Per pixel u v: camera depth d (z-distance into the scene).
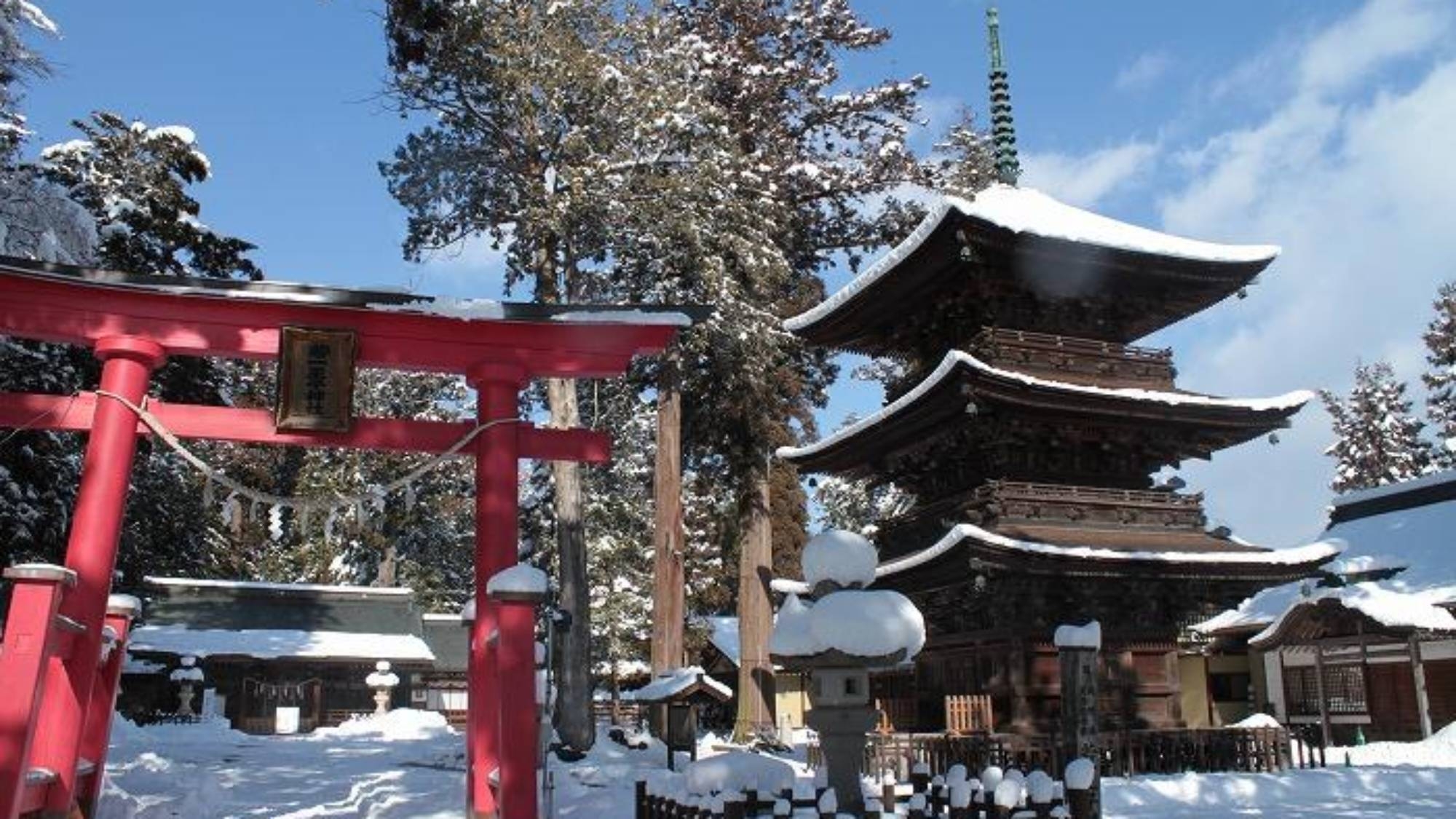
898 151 35.59
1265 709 34.97
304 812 16.05
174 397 29.19
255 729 48.78
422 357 13.29
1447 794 21.44
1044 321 26.45
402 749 30.58
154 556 37.88
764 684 35.47
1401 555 37.91
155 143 32.91
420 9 24.94
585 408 43.38
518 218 27.47
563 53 25.58
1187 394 25.70
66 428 12.29
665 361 33.59
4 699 8.72
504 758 10.06
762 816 8.74
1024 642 23.12
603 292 29.67
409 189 28.17
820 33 37.53
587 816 15.58
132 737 33.97
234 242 33.81
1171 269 25.83
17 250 18.88
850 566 9.91
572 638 26.00
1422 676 28.92
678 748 22.61
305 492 59.12
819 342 30.03
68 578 9.33
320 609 54.34
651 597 55.31
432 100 27.58
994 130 32.50
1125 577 23.22
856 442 27.50
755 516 36.53
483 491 13.21
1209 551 24.42
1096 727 12.98
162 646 47.69
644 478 58.84
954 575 23.03
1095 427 25.14
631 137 26.56
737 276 30.73
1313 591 30.61
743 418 36.12
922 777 9.50
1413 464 69.31
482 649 12.98
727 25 37.56
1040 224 24.55
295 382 12.48
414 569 66.75
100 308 12.12
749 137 36.75
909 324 28.03
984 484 24.78
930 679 26.41
